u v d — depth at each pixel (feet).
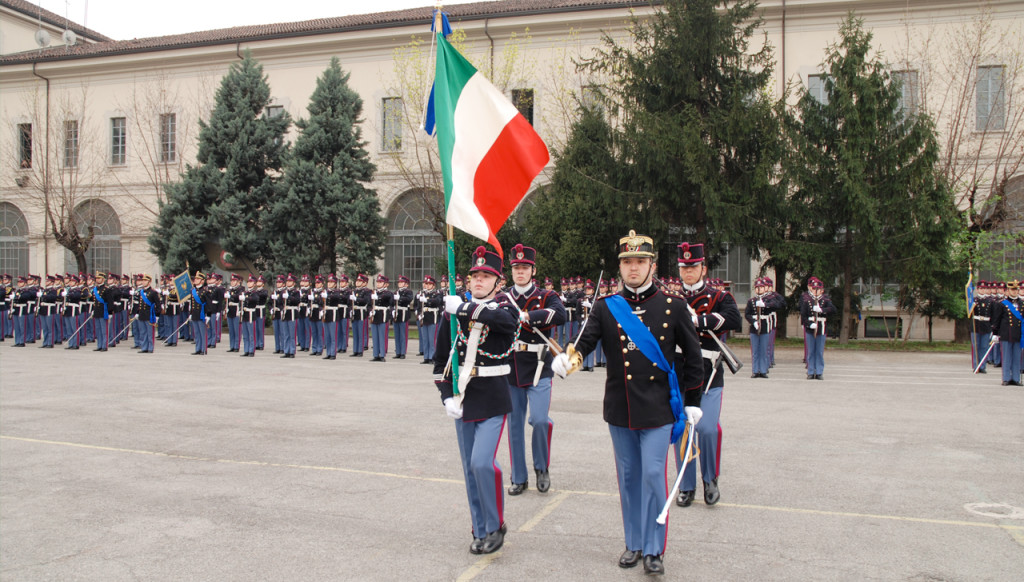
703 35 66.90
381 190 104.06
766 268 76.02
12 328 82.53
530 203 93.66
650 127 65.31
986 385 45.34
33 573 15.19
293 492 21.04
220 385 43.37
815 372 49.11
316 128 91.91
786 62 89.76
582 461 24.89
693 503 20.16
